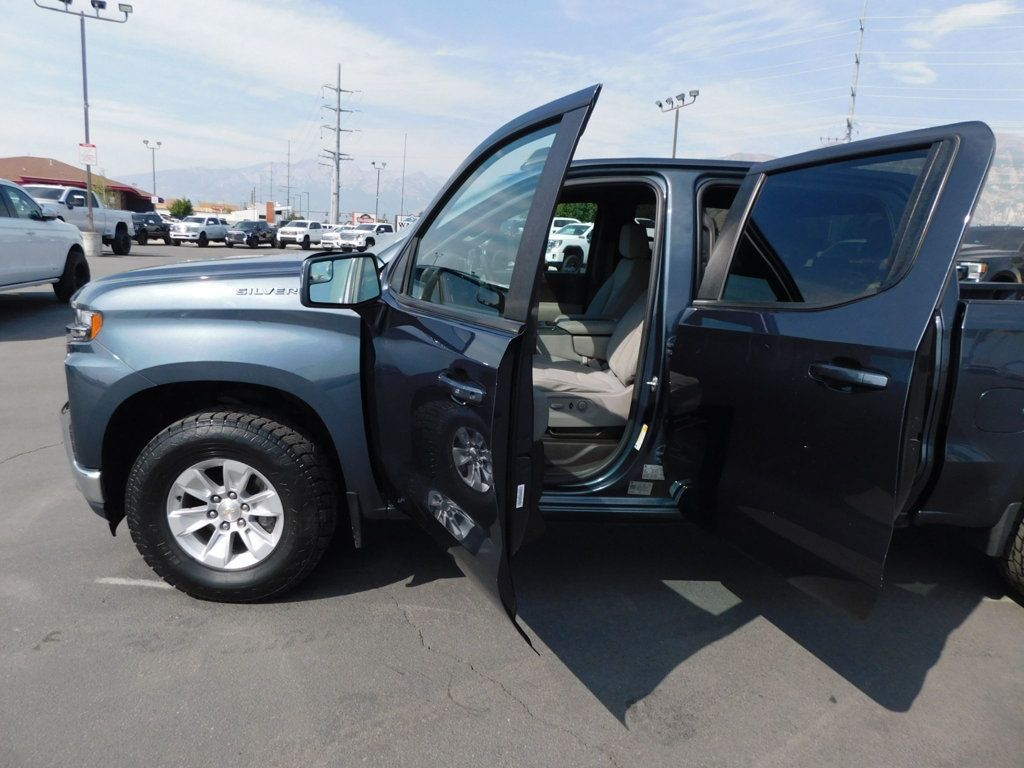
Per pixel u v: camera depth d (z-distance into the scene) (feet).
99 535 11.27
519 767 6.79
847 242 7.63
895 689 8.09
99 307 9.04
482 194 7.92
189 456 8.85
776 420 7.70
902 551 11.55
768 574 10.57
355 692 7.75
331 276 8.43
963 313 8.33
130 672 7.95
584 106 6.35
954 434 8.52
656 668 8.34
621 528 11.95
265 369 8.67
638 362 9.46
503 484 6.18
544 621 9.23
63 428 9.75
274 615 9.16
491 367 6.28
